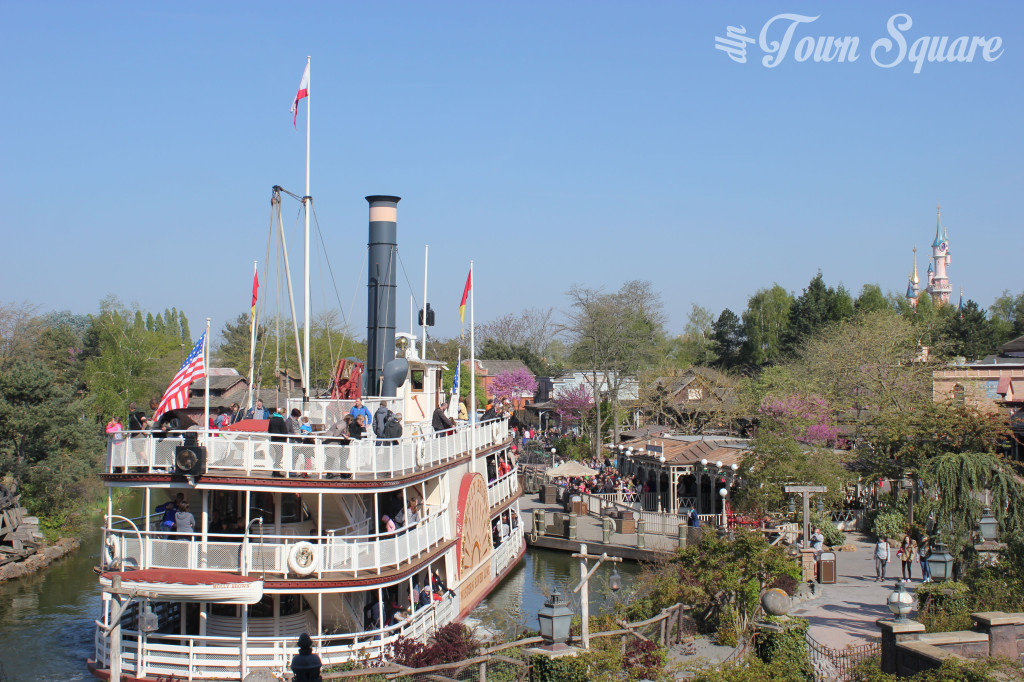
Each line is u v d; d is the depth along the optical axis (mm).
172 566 20125
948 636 15102
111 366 79375
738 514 39656
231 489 20078
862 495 44406
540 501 54562
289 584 19906
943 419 36438
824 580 30281
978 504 27469
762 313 106000
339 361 33125
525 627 24656
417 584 26094
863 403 57406
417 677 17719
